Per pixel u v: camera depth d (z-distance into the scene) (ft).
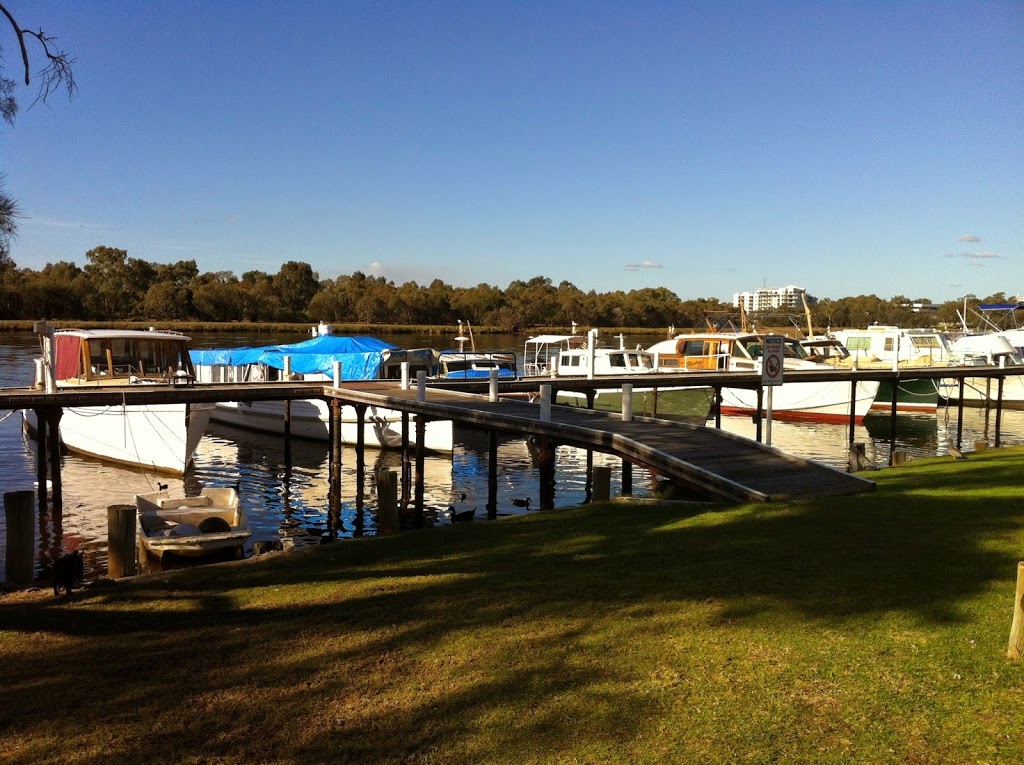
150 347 89.15
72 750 17.92
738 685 19.56
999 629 21.91
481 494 79.97
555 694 19.65
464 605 27.17
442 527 42.65
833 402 128.98
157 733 18.61
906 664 20.10
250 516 70.28
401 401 74.02
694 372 116.06
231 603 28.84
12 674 22.36
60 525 65.26
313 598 29.01
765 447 53.06
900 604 24.31
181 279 397.39
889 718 17.56
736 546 32.83
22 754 17.80
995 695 18.19
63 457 96.02
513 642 23.27
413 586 30.04
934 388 133.90
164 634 25.45
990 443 113.91
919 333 148.05
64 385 87.40
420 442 73.15
